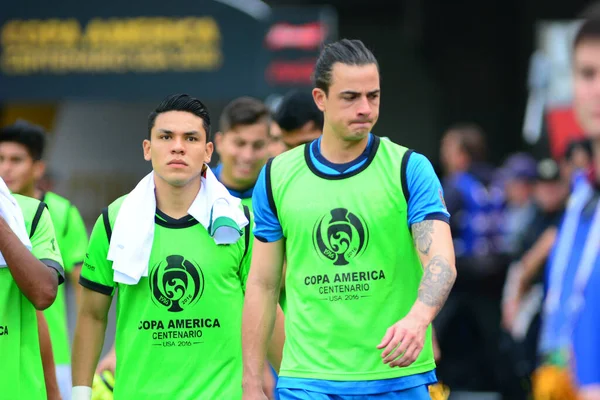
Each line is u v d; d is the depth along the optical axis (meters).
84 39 40.09
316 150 16.75
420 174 16.19
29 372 18.09
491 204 34.00
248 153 22.39
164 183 17.83
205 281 17.66
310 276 16.53
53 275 18.00
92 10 39.97
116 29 39.94
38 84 40.47
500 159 57.22
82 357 18.17
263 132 22.48
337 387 16.33
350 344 16.34
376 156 16.47
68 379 23.59
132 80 39.88
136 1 39.78
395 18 58.75
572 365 8.87
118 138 48.81
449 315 33.91
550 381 9.69
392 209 16.25
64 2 40.09
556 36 55.50
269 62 38.97
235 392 17.67
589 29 8.04
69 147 48.38
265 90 38.94
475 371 33.81
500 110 57.66
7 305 17.78
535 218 33.44
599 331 8.75
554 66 52.34
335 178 16.47
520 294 31.42
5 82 40.56
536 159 53.22
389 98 59.22
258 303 17.03
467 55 57.59
